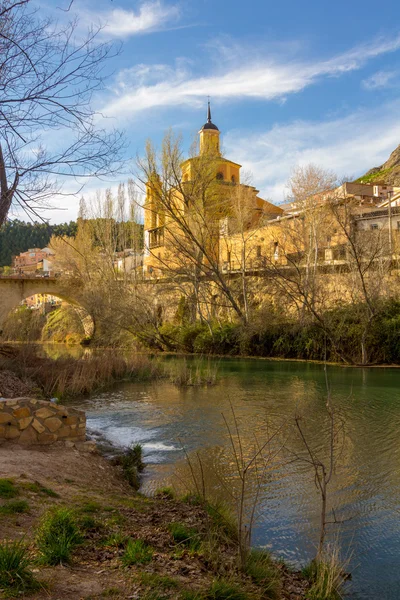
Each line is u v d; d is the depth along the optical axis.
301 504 8.54
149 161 34.38
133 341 48.12
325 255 44.31
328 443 12.66
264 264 38.44
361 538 7.29
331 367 33.16
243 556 5.50
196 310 46.88
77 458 9.38
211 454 11.83
